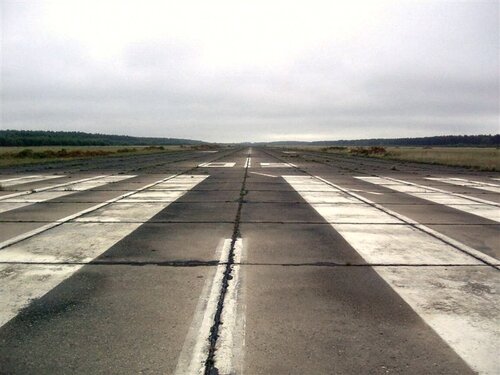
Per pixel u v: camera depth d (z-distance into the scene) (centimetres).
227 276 383
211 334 267
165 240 526
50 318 292
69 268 406
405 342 256
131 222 648
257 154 4831
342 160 3116
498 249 485
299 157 3812
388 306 313
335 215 717
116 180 1404
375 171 1897
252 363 232
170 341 258
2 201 880
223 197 959
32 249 478
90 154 3906
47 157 3350
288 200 910
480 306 313
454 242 519
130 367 228
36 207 797
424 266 416
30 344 254
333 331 271
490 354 242
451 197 970
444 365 230
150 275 386
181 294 337
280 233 571
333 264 423
